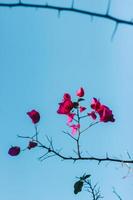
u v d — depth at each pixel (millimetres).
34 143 4160
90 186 4387
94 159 4172
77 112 4273
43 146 4141
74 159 4141
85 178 4371
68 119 4277
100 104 4352
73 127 4238
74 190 4379
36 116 4223
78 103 4285
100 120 4309
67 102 4270
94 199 4371
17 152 4266
